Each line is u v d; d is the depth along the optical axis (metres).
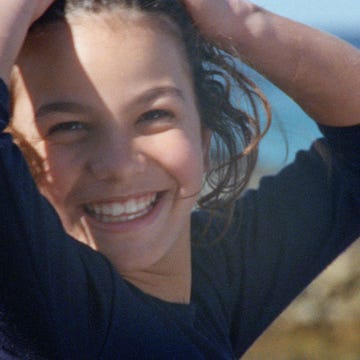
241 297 2.97
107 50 2.44
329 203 3.09
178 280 2.72
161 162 2.52
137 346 2.43
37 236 2.24
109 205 2.49
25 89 2.47
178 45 2.61
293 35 2.85
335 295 7.50
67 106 2.43
